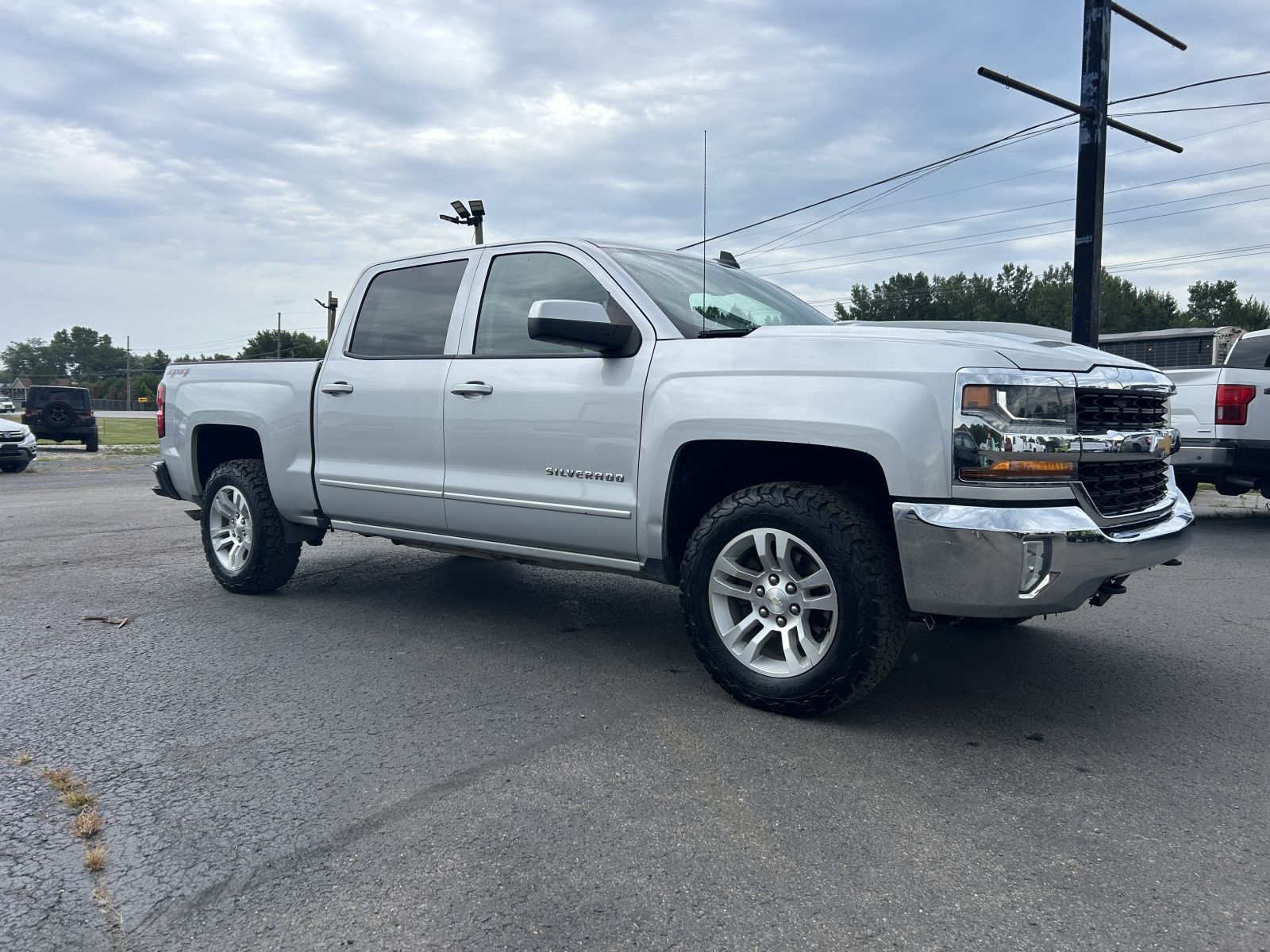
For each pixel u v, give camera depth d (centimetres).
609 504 386
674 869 241
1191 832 262
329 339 516
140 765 310
